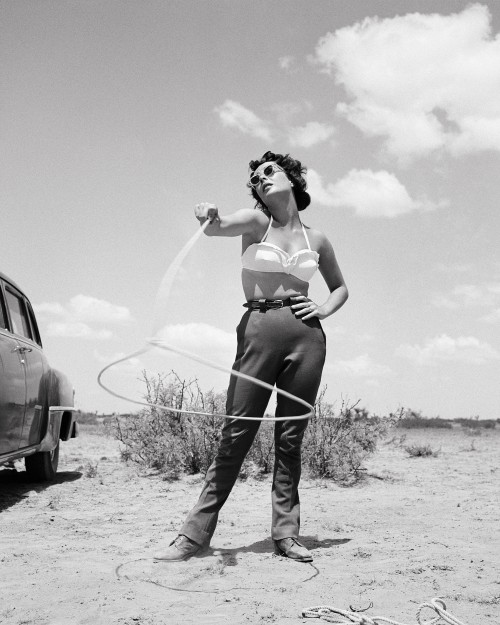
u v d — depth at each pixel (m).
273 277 4.38
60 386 8.24
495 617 3.42
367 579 4.02
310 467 8.95
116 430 10.20
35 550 4.67
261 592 3.74
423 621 3.34
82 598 3.59
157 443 9.34
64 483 8.17
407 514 6.45
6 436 6.39
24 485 7.97
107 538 5.11
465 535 5.47
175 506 6.71
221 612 3.40
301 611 3.39
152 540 5.03
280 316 4.33
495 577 4.16
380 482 8.81
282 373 4.41
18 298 7.23
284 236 4.43
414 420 25.38
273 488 4.61
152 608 3.45
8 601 3.54
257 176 4.48
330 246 4.70
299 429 4.49
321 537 5.33
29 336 7.50
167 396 9.63
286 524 4.54
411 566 4.36
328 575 4.12
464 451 14.23
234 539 5.11
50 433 7.93
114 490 7.74
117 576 4.01
